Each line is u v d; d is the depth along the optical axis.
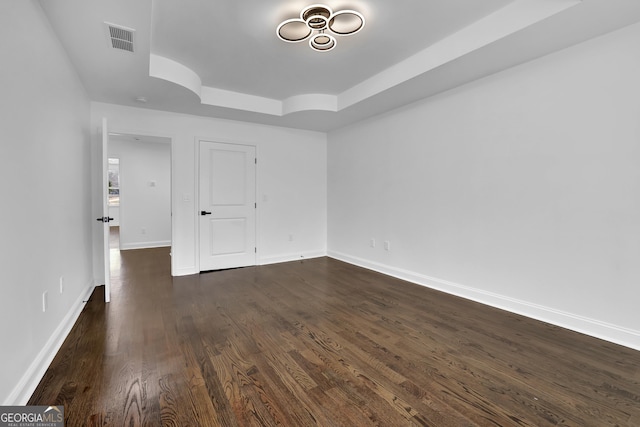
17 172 1.61
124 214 6.22
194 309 3.00
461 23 2.52
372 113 4.31
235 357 2.11
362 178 4.74
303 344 2.30
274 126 5.01
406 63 3.15
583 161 2.46
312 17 2.28
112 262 5.06
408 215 4.00
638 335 2.22
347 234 5.10
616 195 2.31
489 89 3.06
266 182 4.97
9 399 1.47
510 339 2.39
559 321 2.62
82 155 3.19
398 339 2.39
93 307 3.04
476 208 3.22
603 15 2.07
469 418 1.55
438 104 3.57
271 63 3.22
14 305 1.55
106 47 2.45
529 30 2.24
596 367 2.00
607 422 1.52
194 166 4.36
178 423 1.50
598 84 2.37
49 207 2.10
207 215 4.50
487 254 3.14
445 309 3.02
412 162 3.92
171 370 1.95
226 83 3.74
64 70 2.47
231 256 4.71
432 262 3.71
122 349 2.21
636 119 2.20
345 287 3.73
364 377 1.89
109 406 1.60
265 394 1.73
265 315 2.86
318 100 4.10
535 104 2.72
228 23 2.49
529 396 1.72
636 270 2.23
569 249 2.56
